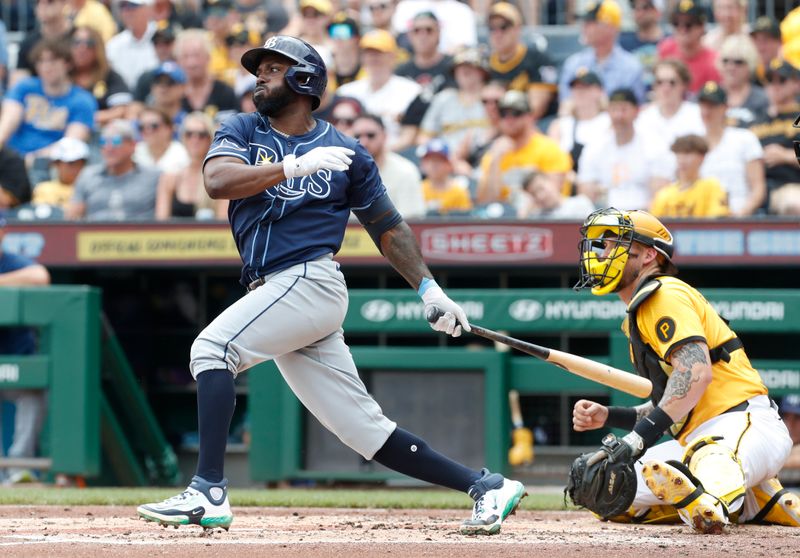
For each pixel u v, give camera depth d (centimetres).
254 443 3039
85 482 3120
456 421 2975
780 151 3606
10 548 1384
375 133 3609
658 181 3659
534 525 1802
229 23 4409
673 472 1585
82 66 4272
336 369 1530
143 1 4400
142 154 3991
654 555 1362
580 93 3803
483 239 3575
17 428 3073
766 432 1705
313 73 1514
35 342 3152
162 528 1703
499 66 4009
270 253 1498
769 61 3812
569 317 2988
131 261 3684
